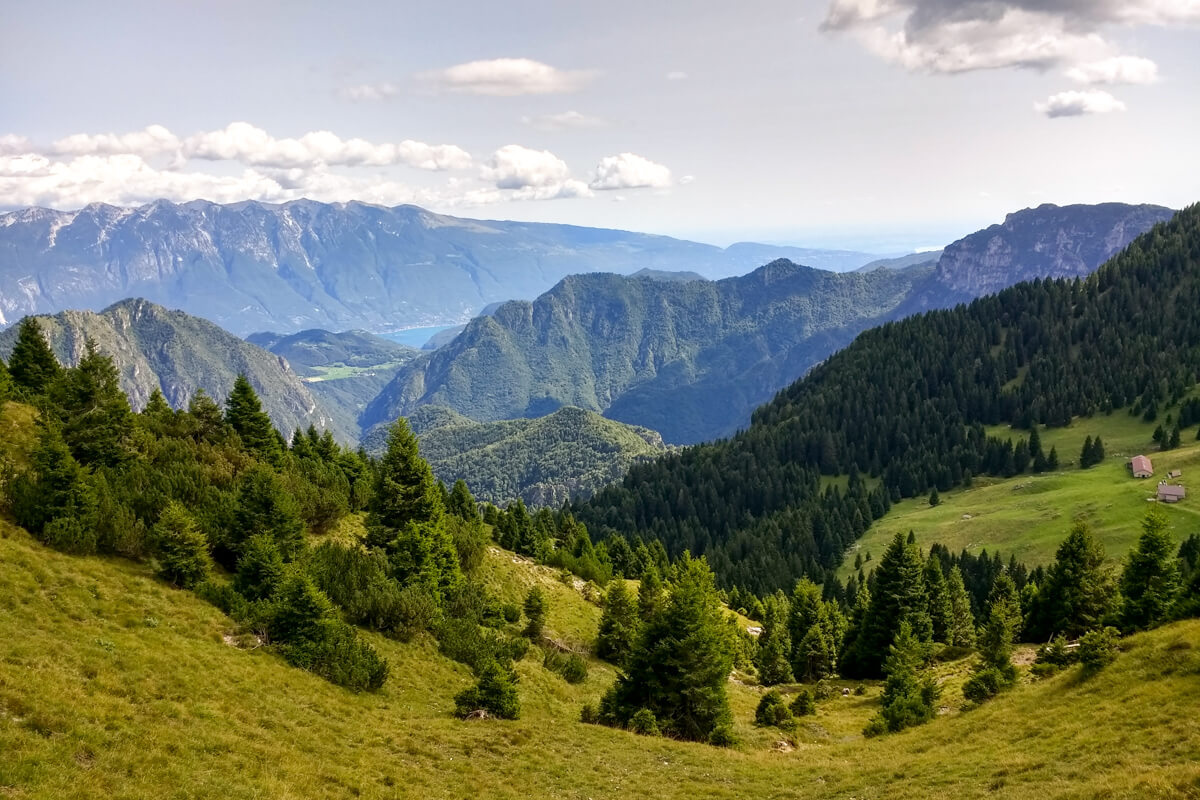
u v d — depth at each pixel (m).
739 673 77.25
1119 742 30.78
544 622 68.31
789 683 75.75
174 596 40.38
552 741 39.38
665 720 45.94
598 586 94.94
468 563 71.44
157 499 47.44
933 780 32.53
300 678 37.53
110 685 28.09
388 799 27.42
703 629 47.19
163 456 58.94
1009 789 28.56
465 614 57.66
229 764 25.66
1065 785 27.23
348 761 30.03
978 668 57.16
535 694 50.38
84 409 55.84
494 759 34.88
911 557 74.06
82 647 30.39
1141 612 55.88
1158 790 23.52
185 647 35.06
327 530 66.19
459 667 49.22
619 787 33.84
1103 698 37.47
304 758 28.61
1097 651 41.84
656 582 75.75
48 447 42.09
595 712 47.97
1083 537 71.50
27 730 22.41
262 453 78.69
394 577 55.59
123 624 35.09
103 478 47.16
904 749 41.03
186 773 23.75
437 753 33.75
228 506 50.78
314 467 79.56
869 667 75.12
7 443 51.00
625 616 69.81
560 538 126.31
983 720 41.62
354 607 48.50
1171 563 61.19
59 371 81.06
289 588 41.69
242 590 44.31
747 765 39.78
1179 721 30.70
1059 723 36.19
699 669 46.16
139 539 43.16
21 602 32.34
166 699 29.12
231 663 35.62
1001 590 85.56
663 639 47.03
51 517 40.69
